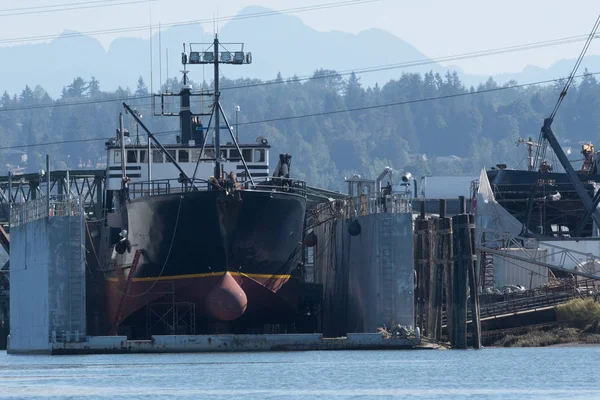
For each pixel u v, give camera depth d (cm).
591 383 19300
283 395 18188
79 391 18962
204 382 19888
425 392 18400
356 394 18225
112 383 19988
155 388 19200
